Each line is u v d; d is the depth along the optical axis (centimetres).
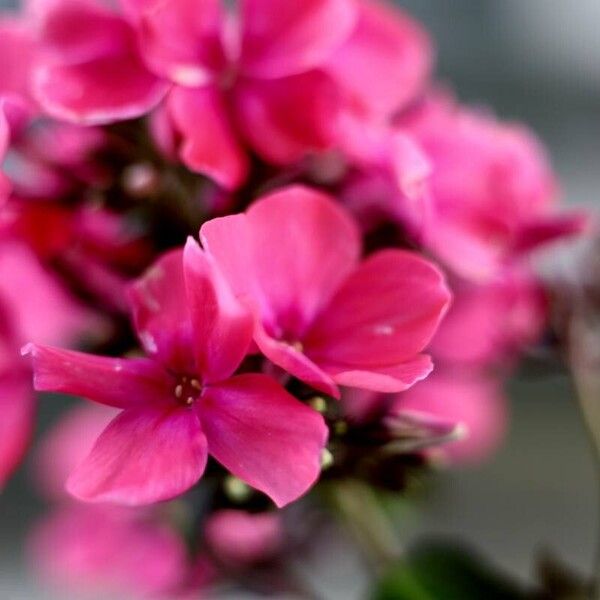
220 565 30
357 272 24
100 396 23
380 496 29
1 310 27
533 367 29
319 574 35
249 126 26
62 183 27
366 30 27
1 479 26
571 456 49
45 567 37
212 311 23
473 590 29
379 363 23
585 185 54
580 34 55
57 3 26
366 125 26
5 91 26
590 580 28
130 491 22
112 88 25
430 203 26
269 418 23
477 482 48
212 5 25
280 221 24
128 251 26
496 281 28
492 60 55
